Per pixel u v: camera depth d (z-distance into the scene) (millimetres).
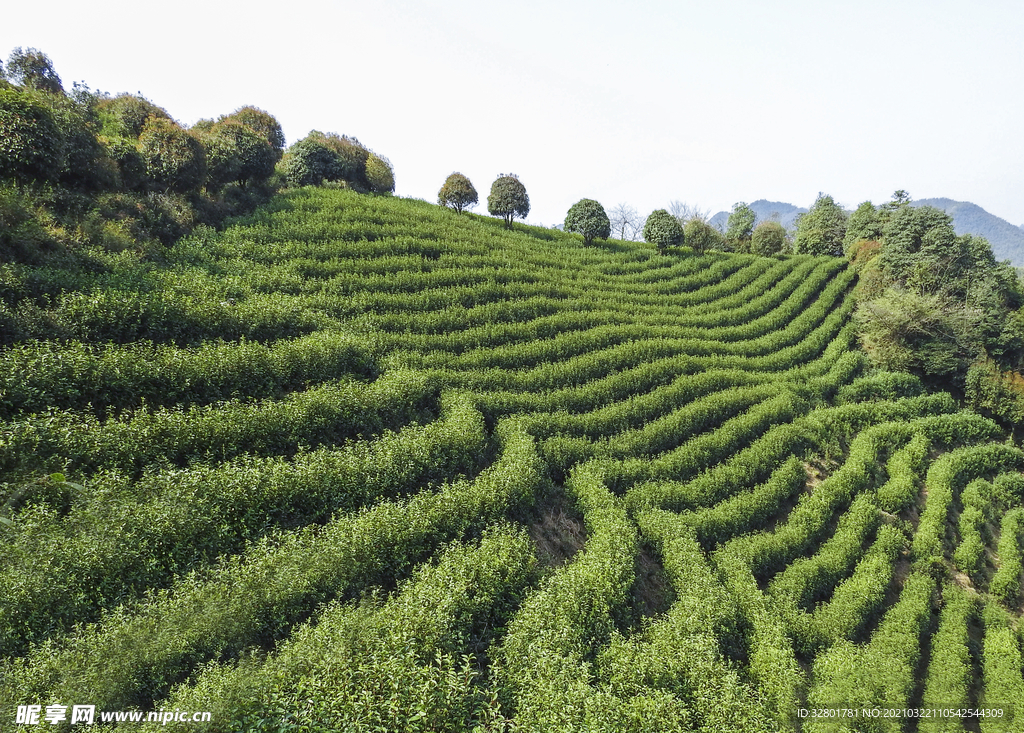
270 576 14336
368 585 15914
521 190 53531
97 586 13125
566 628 15359
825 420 35156
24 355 16484
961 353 42844
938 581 26156
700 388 33344
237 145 36406
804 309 50812
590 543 20812
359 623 13750
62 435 15289
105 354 18016
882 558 25078
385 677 12352
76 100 31609
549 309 35844
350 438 21172
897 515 29875
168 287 23281
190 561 14547
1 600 11945
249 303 24266
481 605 16109
